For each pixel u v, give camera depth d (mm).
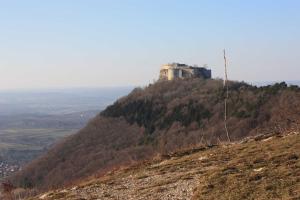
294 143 24109
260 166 20328
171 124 106062
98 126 119938
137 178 24500
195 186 19625
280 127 35188
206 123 96812
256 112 87250
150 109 121625
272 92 94812
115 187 23484
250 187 17312
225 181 18859
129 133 111750
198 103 112562
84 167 95375
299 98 81562
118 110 127375
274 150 23344
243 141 29766
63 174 94500
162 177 23406
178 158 28203
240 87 114750
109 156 97562
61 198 23469
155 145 96000
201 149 29906
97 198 21672
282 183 17047
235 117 89875
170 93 132750
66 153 107000
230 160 23656
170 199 18609
